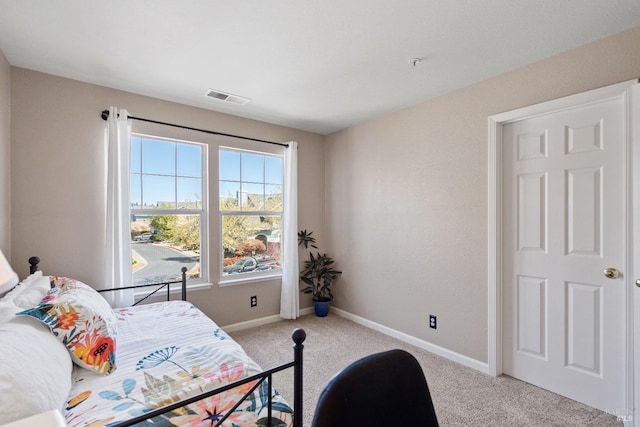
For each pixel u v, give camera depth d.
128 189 2.58
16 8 1.58
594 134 1.93
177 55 2.08
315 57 2.09
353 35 1.84
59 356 1.23
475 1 1.53
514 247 2.31
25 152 2.24
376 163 3.36
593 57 1.88
